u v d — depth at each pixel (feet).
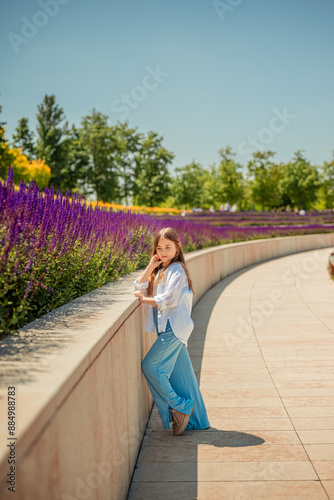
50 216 10.24
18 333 7.08
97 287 13.42
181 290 10.37
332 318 24.57
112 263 15.85
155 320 11.09
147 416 12.12
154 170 221.25
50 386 4.66
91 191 192.44
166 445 10.55
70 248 11.12
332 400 13.02
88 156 189.26
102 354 6.83
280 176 204.64
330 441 10.46
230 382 14.89
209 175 236.43
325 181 252.62
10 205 7.97
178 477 9.07
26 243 8.57
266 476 8.98
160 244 10.61
